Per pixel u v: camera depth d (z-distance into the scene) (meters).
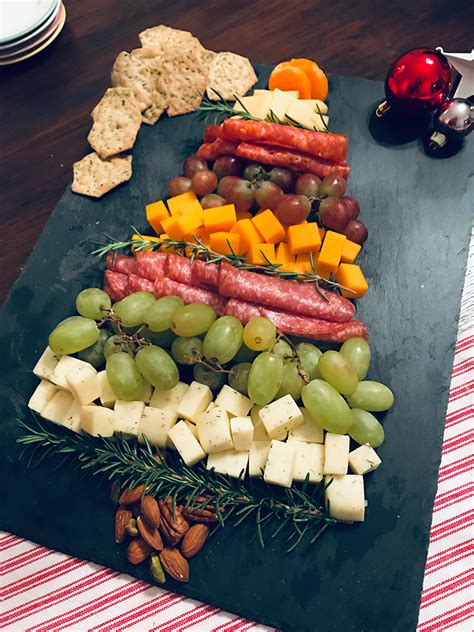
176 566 0.31
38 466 0.34
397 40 0.41
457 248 0.36
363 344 0.33
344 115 0.39
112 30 0.42
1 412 0.35
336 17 0.41
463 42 0.40
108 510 0.33
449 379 0.34
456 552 0.32
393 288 0.35
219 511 0.31
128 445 0.33
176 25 0.42
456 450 0.34
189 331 0.32
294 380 0.32
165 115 0.39
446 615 0.32
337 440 0.31
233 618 0.32
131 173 0.38
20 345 0.36
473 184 0.37
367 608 0.31
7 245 0.38
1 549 0.33
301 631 0.31
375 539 0.32
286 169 0.35
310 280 0.33
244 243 0.35
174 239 0.35
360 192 0.37
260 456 0.32
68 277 0.37
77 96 0.41
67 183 0.39
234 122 0.34
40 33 0.41
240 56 0.39
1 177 0.40
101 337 0.34
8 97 0.41
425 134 0.38
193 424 0.33
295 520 0.31
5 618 0.33
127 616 0.32
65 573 0.33
